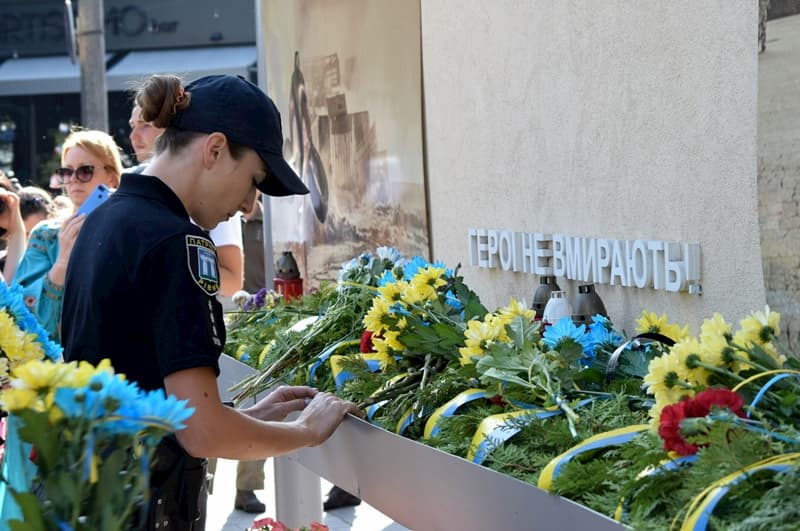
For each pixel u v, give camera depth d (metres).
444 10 4.51
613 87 3.41
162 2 18.61
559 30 3.67
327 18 5.91
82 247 2.32
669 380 1.93
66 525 1.37
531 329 2.54
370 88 5.35
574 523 1.81
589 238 3.57
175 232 2.22
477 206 4.36
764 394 1.94
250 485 5.55
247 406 3.61
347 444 2.72
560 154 3.72
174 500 2.33
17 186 6.66
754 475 1.63
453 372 2.60
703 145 3.04
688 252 3.10
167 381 2.18
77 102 18.84
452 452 2.30
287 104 6.84
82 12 14.55
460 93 4.43
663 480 1.73
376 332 2.93
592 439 1.98
